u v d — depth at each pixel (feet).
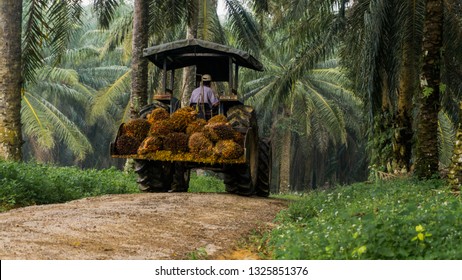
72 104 171.94
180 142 41.63
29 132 136.46
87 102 159.02
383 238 20.59
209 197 41.52
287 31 97.19
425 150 53.21
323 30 82.53
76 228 25.86
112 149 42.29
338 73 131.23
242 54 45.80
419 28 62.49
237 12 100.73
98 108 129.18
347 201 36.91
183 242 25.34
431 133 53.16
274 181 169.58
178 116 42.37
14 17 53.52
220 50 45.75
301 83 136.98
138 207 33.53
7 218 28.27
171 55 47.91
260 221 33.32
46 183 42.80
